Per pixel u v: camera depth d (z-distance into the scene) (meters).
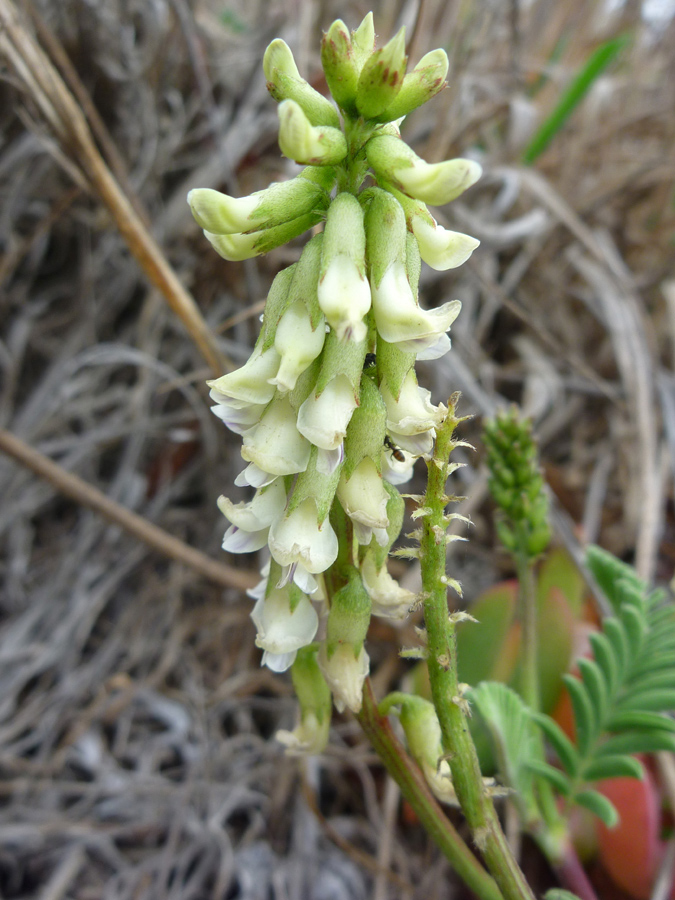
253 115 0.24
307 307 0.08
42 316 0.24
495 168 0.26
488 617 0.17
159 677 0.20
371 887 0.17
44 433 0.22
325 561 0.08
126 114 0.23
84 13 0.22
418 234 0.08
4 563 0.21
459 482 0.23
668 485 0.24
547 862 0.16
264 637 0.09
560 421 0.25
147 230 0.19
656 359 0.26
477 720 0.13
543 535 0.14
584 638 0.17
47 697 0.20
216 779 0.18
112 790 0.18
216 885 0.16
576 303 0.28
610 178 0.29
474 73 0.28
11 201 0.23
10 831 0.17
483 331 0.26
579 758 0.13
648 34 0.35
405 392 0.08
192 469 0.23
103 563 0.21
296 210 0.08
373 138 0.08
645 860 0.14
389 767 0.10
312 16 0.26
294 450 0.08
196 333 0.17
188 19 0.21
